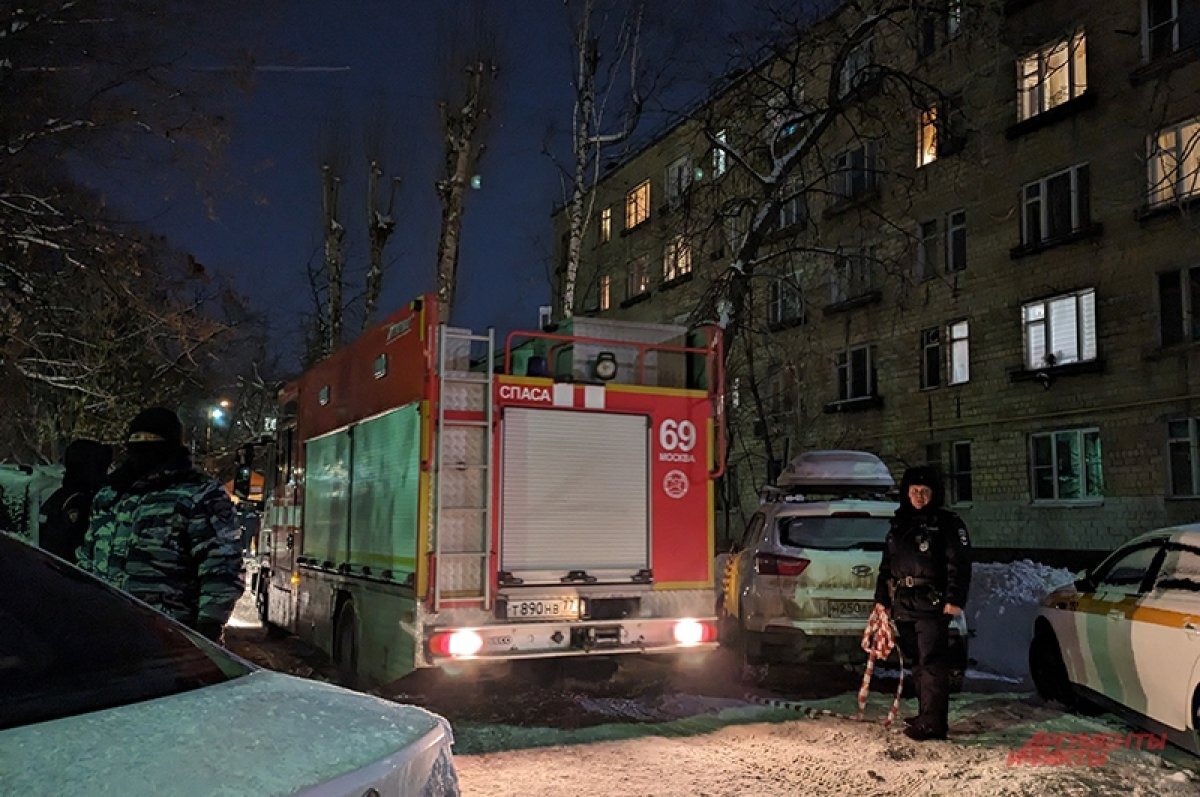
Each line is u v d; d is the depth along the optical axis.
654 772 5.71
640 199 32.91
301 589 9.83
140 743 1.89
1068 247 18.83
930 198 22.05
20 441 18.69
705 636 7.21
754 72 16.12
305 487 9.84
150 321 13.19
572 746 6.27
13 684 2.18
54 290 12.35
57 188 11.25
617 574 7.03
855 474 9.62
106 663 2.40
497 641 6.52
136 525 4.57
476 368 7.86
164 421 4.75
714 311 15.51
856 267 23.94
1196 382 16.50
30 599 2.60
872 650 7.04
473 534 6.60
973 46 20.64
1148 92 17.50
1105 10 18.33
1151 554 6.68
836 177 24.44
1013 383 19.84
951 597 6.50
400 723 2.30
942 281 21.30
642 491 7.23
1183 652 5.75
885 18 15.60
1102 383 18.03
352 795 1.88
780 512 8.59
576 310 26.00
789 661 8.12
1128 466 17.50
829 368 24.73
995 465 20.17
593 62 17.86
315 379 9.67
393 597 6.89
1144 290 17.39
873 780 5.58
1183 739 5.84
